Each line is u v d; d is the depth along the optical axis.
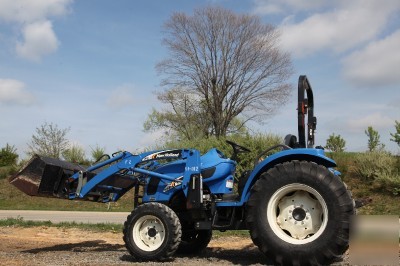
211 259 7.12
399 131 22.42
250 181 6.67
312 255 6.02
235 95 35.31
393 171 20.64
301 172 6.21
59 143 30.48
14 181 7.74
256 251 8.15
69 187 7.96
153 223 7.02
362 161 21.45
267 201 6.32
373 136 23.17
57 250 8.49
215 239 9.72
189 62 35.00
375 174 20.41
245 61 34.88
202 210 7.14
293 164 6.30
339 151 24.58
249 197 6.55
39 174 7.68
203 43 34.66
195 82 35.44
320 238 6.03
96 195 8.05
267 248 6.24
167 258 6.87
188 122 36.25
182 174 7.42
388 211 15.04
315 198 6.29
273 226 6.29
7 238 10.31
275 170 6.36
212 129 36.53
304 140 7.04
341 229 5.96
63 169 7.90
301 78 7.17
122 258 7.32
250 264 6.58
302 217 6.32
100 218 16.42
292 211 6.36
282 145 7.13
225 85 35.22
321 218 6.24
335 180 6.11
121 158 7.80
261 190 6.36
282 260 6.17
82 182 7.91
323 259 6.01
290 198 6.40
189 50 34.78
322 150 6.73
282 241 6.18
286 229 6.35
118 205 23.33
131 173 7.79
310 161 6.50
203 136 35.34
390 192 19.20
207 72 35.22
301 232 6.29
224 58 34.91
